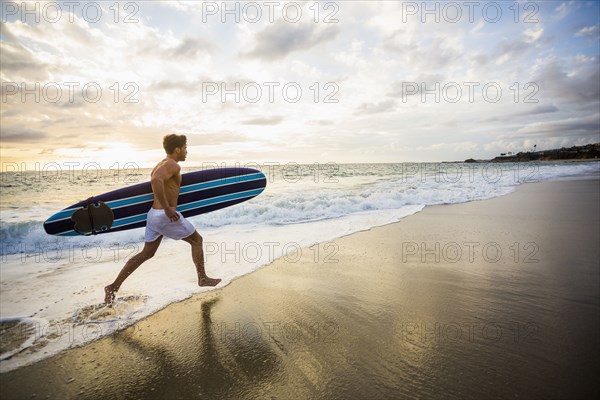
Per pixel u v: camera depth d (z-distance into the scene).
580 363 1.78
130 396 1.62
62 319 2.40
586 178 16.09
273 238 4.91
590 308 2.44
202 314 2.49
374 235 5.03
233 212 6.36
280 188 11.39
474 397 1.55
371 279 3.19
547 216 6.25
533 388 1.59
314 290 2.93
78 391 1.65
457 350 1.94
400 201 8.20
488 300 2.63
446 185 12.59
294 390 1.65
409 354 1.92
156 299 2.75
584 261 3.54
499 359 1.84
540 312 2.39
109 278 3.31
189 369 1.83
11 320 2.38
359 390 1.63
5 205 7.98
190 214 4.05
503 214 6.59
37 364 1.87
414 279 3.17
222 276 3.30
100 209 3.35
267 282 3.14
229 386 1.69
